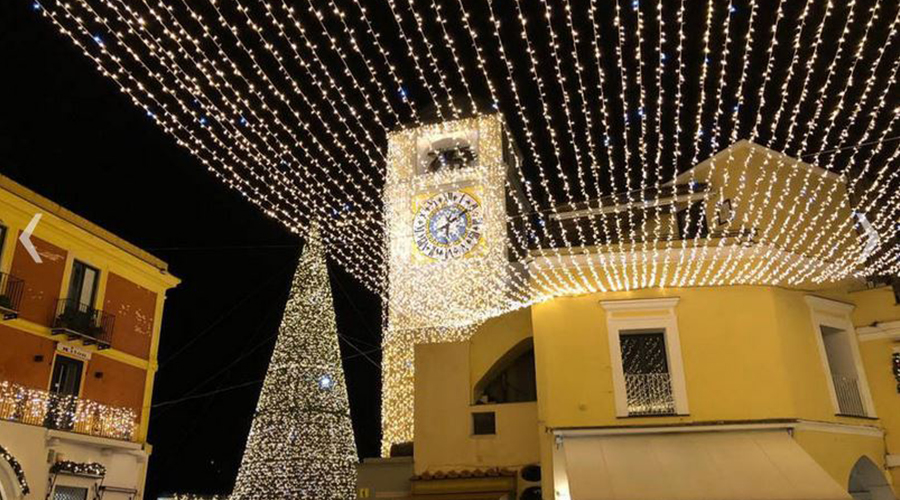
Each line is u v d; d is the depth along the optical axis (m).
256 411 27.73
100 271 20.00
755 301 14.73
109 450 18.97
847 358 15.77
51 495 16.62
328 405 27.95
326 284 29.56
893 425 14.97
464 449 15.60
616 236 18.11
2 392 16.42
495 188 25.28
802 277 15.38
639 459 13.16
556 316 15.24
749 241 14.98
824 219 17.14
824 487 11.96
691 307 14.88
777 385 14.02
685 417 14.02
